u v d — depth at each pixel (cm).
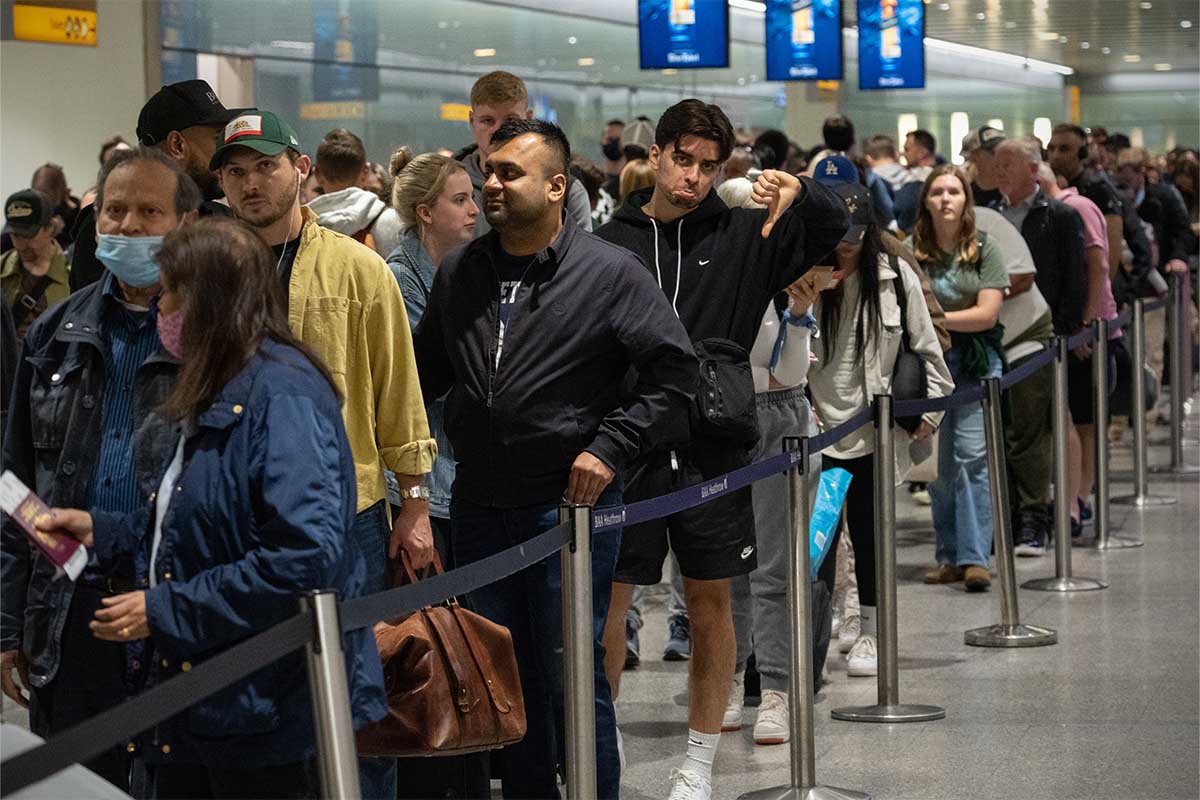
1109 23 3562
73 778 354
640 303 533
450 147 2192
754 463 599
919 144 1683
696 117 596
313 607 369
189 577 393
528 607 548
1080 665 836
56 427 445
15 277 1015
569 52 2494
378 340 507
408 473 518
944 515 1038
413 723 482
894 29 2411
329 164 823
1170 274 1513
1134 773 657
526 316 532
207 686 347
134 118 1669
